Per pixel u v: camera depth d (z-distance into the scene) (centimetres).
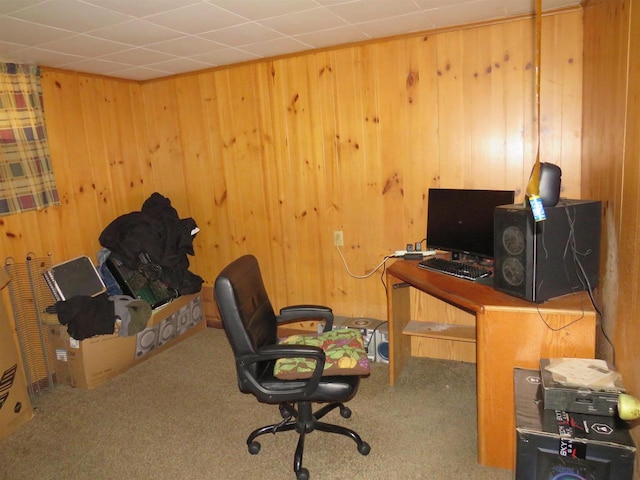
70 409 283
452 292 224
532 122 276
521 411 169
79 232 350
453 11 255
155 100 391
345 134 328
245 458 230
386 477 211
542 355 199
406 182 315
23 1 204
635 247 158
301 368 209
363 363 212
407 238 321
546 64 267
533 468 161
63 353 307
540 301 201
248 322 210
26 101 306
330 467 220
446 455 223
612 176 190
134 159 392
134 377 319
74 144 345
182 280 364
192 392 297
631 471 150
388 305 283
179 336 371
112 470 226
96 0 209
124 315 315
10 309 300
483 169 292
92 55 301
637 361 157
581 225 204
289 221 360
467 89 288
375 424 251
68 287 311
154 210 360
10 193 297
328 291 356
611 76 192
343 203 338
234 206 380
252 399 287
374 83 312
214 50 310
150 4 218
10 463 235
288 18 251
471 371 305
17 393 267
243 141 365
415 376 301
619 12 178
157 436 252
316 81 330
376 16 257
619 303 179
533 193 182
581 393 163
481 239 263
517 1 243
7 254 300
